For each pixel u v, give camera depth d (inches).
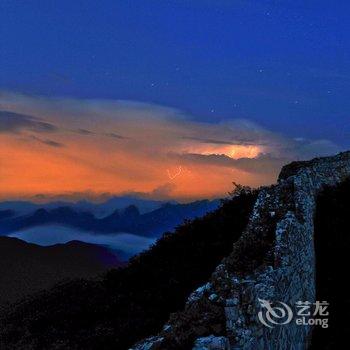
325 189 1080.8
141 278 1019.9
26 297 1034.1
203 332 581.3
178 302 880.3
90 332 839.1
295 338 724.0
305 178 997.8
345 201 1032.2
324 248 933.2
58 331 866.1
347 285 852.6
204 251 1019.3
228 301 588.7
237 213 1114.7
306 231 861.2
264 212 852.6
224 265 697.6
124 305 915.4
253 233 797.2
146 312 873.5
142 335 804.6
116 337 807.1
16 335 882.8
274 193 895.1
